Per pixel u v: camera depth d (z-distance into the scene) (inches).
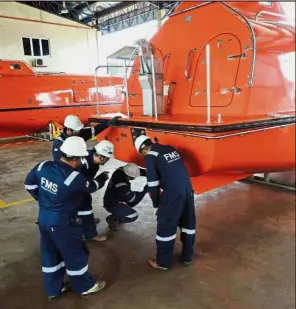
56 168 74.4
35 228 115.3
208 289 87.8
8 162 114.3
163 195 91.7
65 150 75.1
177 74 114.0
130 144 110.0
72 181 73.7
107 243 114.6
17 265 96.1
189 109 108.2
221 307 80.5
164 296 85.2
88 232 113.5
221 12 105.7
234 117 94.7
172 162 89.3
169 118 99.3
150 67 104.2
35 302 82.4
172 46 119.4
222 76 100.3
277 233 117.8
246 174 112.4
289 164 109.1
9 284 88.1
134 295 85.6
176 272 96.4
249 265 98.7
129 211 123.7
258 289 87.4
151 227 128.1
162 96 109.0
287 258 101.5
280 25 117.9
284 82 105.4
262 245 110.0
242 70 95.9
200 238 116.0
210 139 80.5
